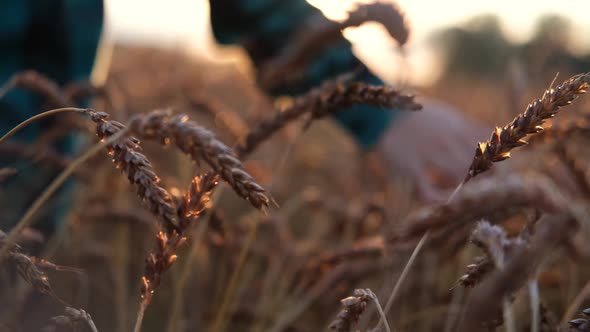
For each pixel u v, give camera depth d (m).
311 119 0.95
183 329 1.31
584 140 1.09
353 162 2.70
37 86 1.22
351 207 1.80
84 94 1.41
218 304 1.36
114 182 1.58
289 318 1.26
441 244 0.98
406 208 1.54
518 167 1.23
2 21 1.38
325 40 1.28
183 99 1.78
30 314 0.88
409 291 1.26
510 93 1.60
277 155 2.69
